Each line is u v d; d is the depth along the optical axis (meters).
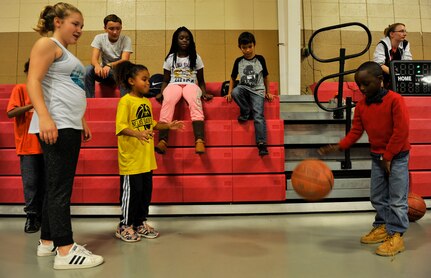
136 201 2.54
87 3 5.50
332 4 5.64
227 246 2.38
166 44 5.49
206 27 5.52
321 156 3.67
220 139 3.35
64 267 2.00
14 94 2.74
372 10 5.68
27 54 5.41
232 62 5.49
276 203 3.32
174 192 3.28
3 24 5.44
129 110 2.55
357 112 2.43
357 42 5.62
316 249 2.29
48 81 1.97
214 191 3.29
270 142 3.35
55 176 1.98
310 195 2.11
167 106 3.29
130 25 5.50
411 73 3.74
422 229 2.74
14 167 3.30
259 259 2.12
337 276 1.85
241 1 5.57
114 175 3.30
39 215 2.85
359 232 2.69
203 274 1.89
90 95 3.94
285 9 5.25
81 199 3.26
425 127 3.44
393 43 4.29
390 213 2.26
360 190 3.34
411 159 3.39
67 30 2.04
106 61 4.22
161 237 2.61
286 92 5.19
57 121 1.97
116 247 2.38
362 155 3.72
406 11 5.71
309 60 5.57
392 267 1.97
